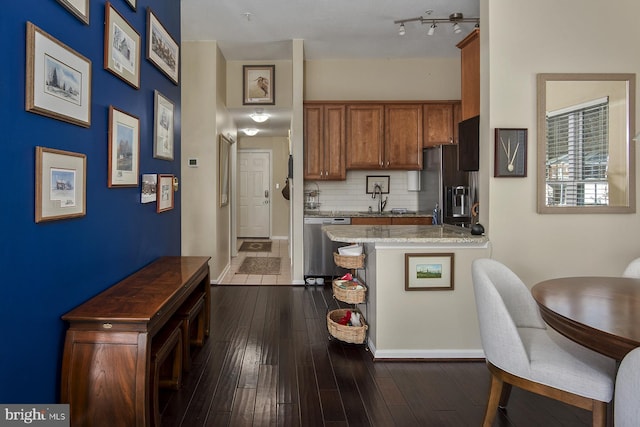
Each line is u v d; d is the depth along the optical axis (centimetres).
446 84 565
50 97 159
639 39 298
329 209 572
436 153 491
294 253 510
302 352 302
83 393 169
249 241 880
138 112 259
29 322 151
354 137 527
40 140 156
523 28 292
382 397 237
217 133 500
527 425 210
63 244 174
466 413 221
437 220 485
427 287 290
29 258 151
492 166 292
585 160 295
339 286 315
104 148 212
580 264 297
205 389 245
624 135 296
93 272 201
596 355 183
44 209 157
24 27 146
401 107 530
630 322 148
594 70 296
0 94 134
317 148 523
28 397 151
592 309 163
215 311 400
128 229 246
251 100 558
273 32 466
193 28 453
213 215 499
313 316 386
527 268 295
